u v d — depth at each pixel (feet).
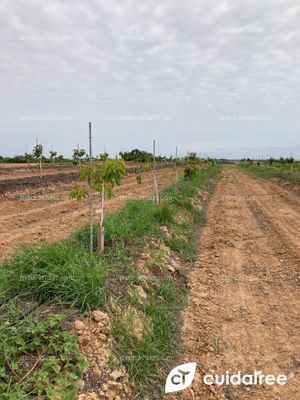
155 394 12.78
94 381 11.69
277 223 41.16
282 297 21.22
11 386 10.39
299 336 17.02
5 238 28.63
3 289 14.94
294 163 152.76
